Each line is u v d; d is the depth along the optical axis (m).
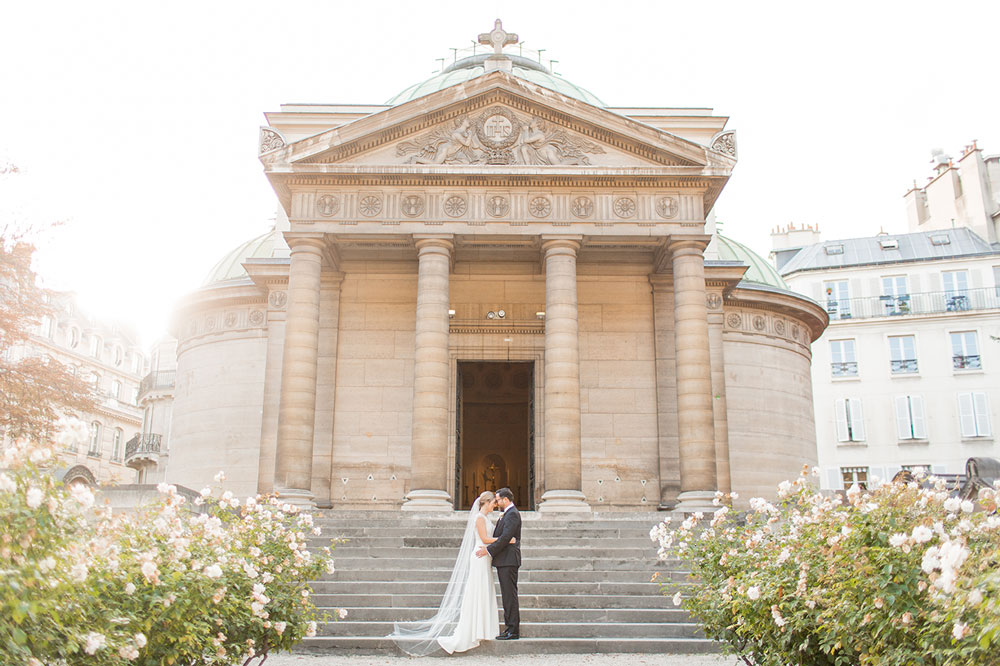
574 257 29.38
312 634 13.41
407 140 30.11
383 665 15.38
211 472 37.94
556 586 20.14
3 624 7.70
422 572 21.08
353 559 21.83
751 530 13.21
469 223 29.38
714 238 39.38
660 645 17.05
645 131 29.73
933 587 8.55
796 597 10.90
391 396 32.41
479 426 48.75
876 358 59.22
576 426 28.00
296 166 29.31
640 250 31.88
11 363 32.44
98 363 80.94
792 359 40.12
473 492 48.00
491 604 16.44
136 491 23.53
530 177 29.47
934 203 66.69
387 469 31.78
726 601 12.10
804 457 39.34
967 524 9.47
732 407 37.88
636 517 25.86
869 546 10.10
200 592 10.95
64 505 8.79
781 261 68.94
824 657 11.12
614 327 33.16
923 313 58.88
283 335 33.97
